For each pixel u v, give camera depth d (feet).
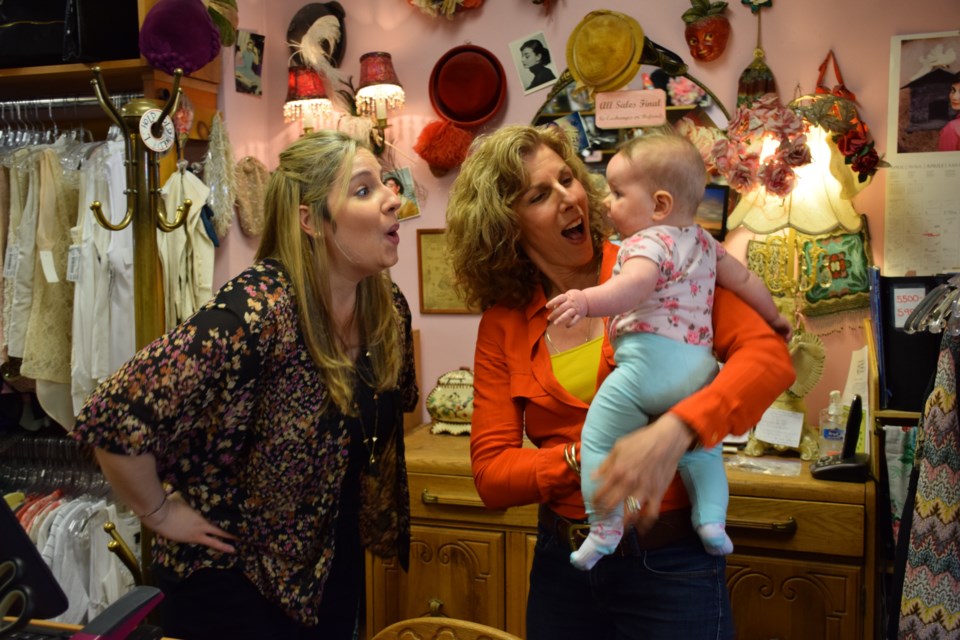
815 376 7.87
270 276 4.93
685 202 4.61
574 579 5.01
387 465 5.79
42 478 9.49
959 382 5.52
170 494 5.05
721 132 8.55
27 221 8.81
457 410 8.96
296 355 4.93
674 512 4.76
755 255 8.55
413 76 9.57
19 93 10.00
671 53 8.68
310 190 5.01
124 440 4.44
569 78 8.97
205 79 8.98
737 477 7.31
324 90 9.56
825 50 8.28
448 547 8.06
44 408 9.03
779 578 7.22
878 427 7.16
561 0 8.99
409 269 9.76
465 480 7.95
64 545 8.66
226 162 9.03
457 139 9.14
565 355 5.02
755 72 8.30
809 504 7.07
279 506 5.04
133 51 8.49
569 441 4.95
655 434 4.02
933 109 8.02
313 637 5.53
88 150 9.11
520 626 7.93
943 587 5.44
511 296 5.30
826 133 8.23
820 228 8.32
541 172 5.00
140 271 5.76
